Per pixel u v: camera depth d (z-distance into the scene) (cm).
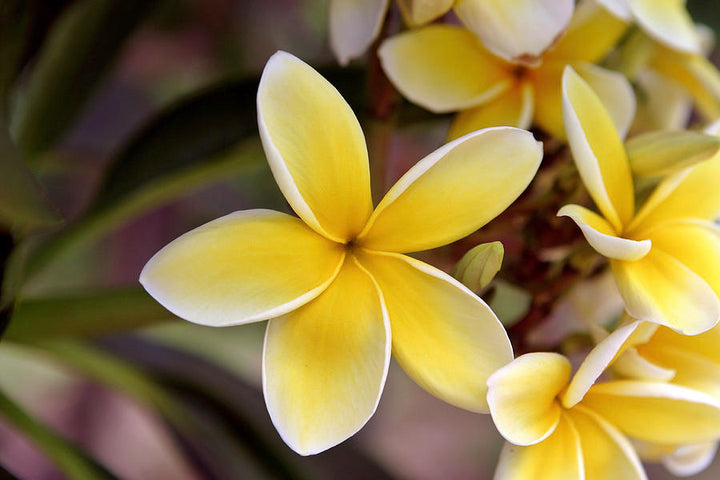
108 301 47
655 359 43
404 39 45
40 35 49
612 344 41
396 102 47
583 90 43
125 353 56
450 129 46
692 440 43
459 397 41
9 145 41
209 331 64
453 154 41
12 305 44
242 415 53
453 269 42
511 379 41
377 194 48
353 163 41
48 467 75
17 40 47
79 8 52
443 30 45
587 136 42
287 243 41
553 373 42
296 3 73
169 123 50
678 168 43
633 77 49
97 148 74
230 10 72
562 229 45
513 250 47
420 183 42
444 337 41
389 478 53
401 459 86
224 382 56
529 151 41
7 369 77
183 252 40
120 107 76
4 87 48
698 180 44
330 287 41
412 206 42
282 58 41
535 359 41
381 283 42
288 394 41
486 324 41
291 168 41
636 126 52
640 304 42
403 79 45
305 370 41
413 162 71
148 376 54
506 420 41
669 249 43
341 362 41
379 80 46
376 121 47
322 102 41
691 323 42
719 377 43
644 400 42
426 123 51
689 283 43
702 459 45
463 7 44
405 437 87
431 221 42
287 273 41
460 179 42
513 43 43
